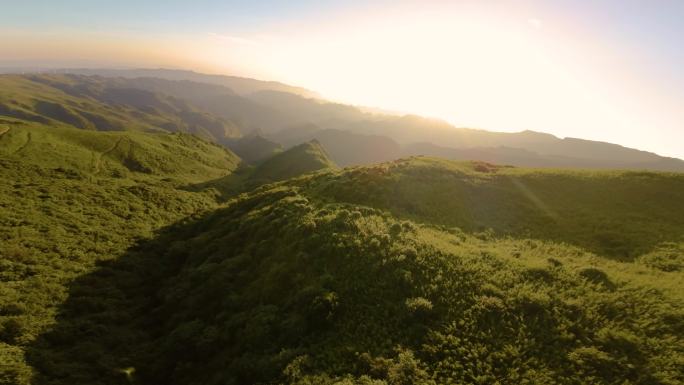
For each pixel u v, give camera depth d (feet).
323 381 51.31
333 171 203.92
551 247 93.45
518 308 60.85
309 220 108.88
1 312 84.02
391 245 86.63
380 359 53.62
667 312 56.80
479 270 74.23
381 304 67.15
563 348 51.83
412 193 132.98
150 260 133.08
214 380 62.08
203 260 119.96
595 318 57.47
